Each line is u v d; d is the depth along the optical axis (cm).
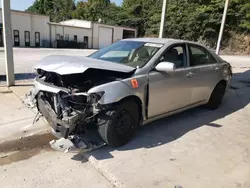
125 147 333
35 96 337
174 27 3550
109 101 294
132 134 345
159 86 357
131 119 334
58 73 287
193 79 423
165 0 718
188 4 3497
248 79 944
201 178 276
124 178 266
